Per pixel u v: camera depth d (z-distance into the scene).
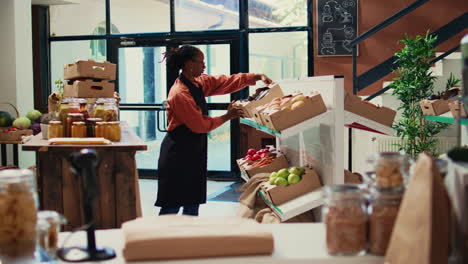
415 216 1.36
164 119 9.09
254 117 3.90
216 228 1.57
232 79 4.83
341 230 1.54
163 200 4.30
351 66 8.12
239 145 8.67
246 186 4.07
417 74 6.69
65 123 3.79
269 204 3.53
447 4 7.77
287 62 8.48
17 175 1.51
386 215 1.53
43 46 9.34
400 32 7.94
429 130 6.79
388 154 1.59
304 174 3.39
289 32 8.43
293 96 3.46
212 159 8.83
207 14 8.75
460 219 1.44
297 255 1.55
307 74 8.40
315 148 3.54
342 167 3.11
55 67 9.40
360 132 7.51
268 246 1.54
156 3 8.91
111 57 9.15
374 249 1.55
